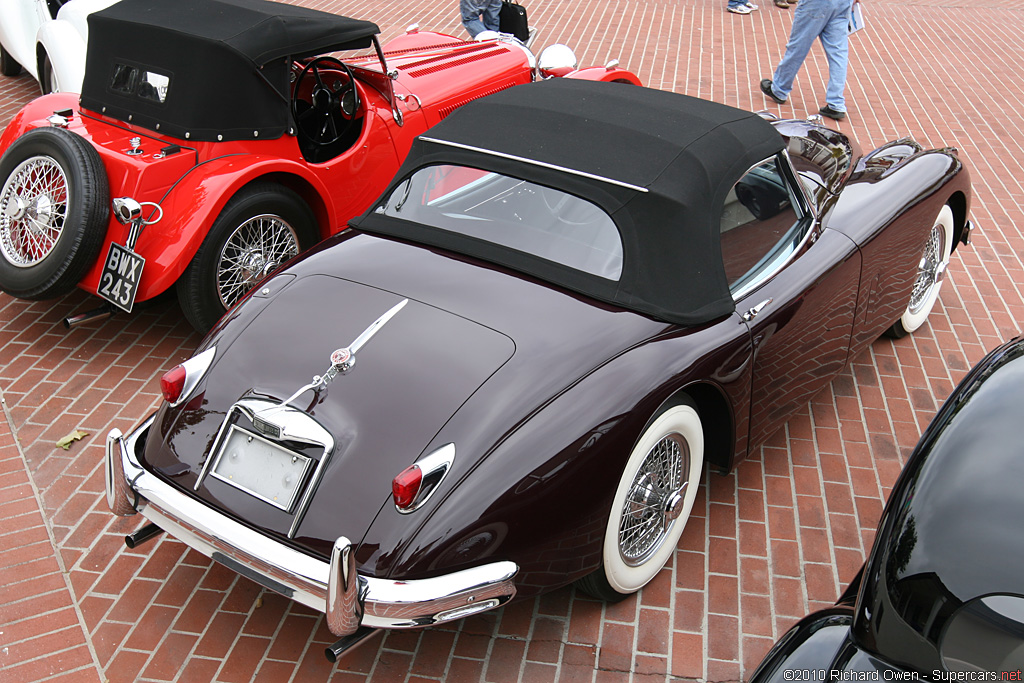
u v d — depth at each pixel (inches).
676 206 123.4
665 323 122.1
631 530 124.7
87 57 187.9
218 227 173.9
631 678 118.3
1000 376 97.6
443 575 99.8
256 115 178.4
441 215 136.8
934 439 92.2
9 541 138.3
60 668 117.7
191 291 175.5
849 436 171.0
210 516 106.8
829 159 178.9
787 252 143.9
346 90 199.2
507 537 103.5
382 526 99.4
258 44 173.5
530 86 153.8
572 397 110.1
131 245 167.2
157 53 175.0
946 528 80.5
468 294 122.1
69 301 208.4
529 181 131.4
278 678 117.4
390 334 116.0
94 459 156.9
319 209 197.2
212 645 122.0
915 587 78.2
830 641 82.5
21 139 177.9
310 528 101.3
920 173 178.9
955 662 74.0
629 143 131.3
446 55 239.6
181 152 174.9
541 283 124.4
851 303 156.8
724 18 480.1
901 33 480.7
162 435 115.8
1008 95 378.6
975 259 241.9
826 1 323.0
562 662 120.3
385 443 104.1
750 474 159.8
